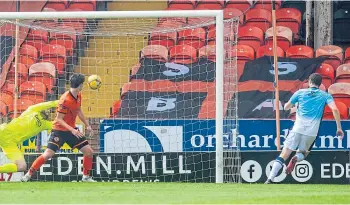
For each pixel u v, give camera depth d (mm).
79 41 64312
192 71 62094
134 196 34469
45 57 63500
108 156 48594
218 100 48094
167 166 48562
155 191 37406
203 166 48594
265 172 48312
